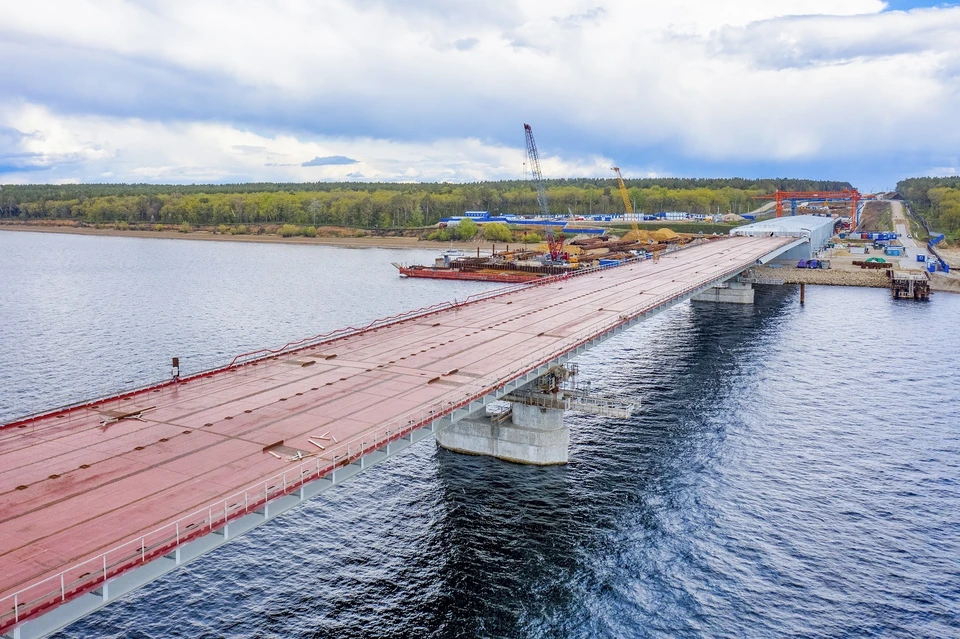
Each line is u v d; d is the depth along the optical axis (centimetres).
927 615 5403
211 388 6594
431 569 6016
